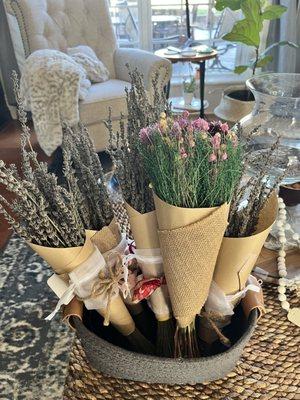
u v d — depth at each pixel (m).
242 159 0.64
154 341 0.81
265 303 0.94
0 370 0.95
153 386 0.74
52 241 0.66
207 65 3.58
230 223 0.69
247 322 0.72
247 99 2.82
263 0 2.59
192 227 0.59
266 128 1.38
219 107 2.84
